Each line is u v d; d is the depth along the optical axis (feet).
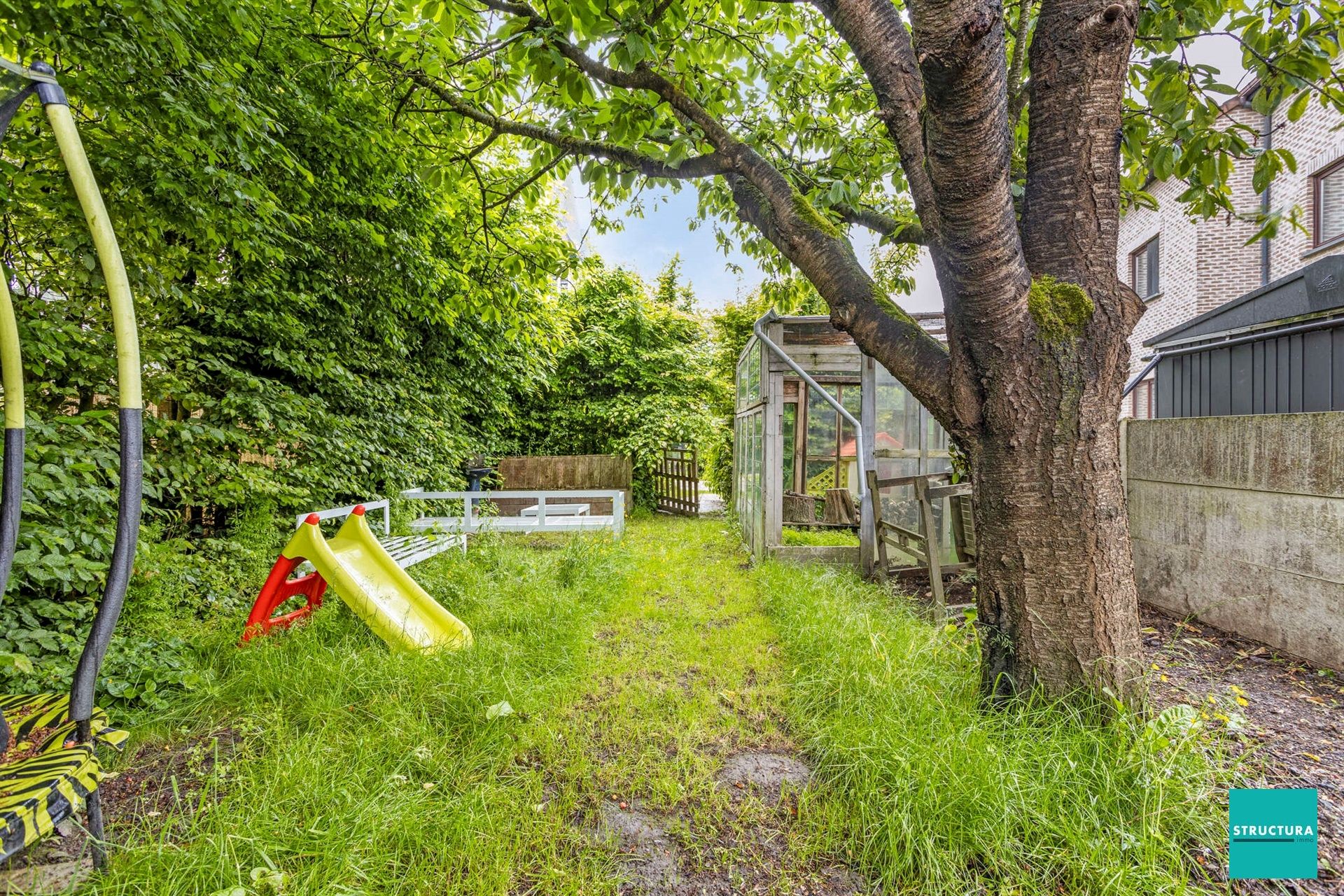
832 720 6.81
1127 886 4.25
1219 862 4.58
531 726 6.87
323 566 9.29
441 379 22.76
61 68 8.56
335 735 6.49
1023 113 9.61
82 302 10.00
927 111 5.13
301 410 14.83
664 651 9.62
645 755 6.45
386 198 16.07
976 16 4.42
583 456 31.09
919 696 6.71
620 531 21.39
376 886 4.55
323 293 16.38
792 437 22.38
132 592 8.71
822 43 10.95
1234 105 9.68
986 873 4.60
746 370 20.52
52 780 3.67
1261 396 12.10
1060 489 5.97
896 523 15.71
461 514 22.13
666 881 4.73
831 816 5.32
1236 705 6.73
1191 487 10.59
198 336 13.03
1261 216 8.04
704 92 9.92
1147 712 5.99
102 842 4.44
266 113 11.66
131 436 4.12
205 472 12.23
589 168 9.54
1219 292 23.24
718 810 5.53
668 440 29.84
